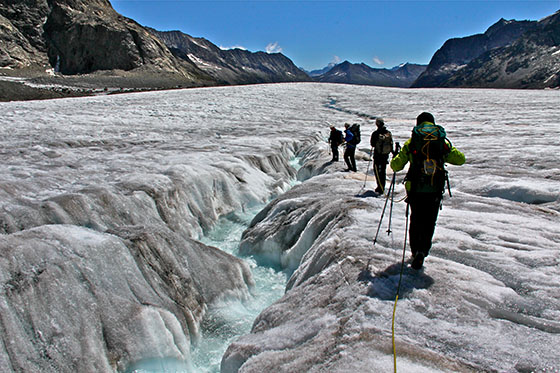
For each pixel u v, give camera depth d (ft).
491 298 10.62
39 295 11.56
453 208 20.02
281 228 21.79
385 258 13.14
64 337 11.14
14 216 17.85
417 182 11.02
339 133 37.52
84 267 13.12
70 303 11.93
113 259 14.11
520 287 11.33
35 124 54.60
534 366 7.86
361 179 28.78
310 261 15.80
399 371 7.72
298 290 13.26
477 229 16.11
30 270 12.03
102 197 21.38
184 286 15.67
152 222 22.59
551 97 157.58
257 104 122.72
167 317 13.41
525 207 19.97
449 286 11.16
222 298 16.61
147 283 14.49
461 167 32.68
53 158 32.40
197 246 18.08
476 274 12.01
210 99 136.36
